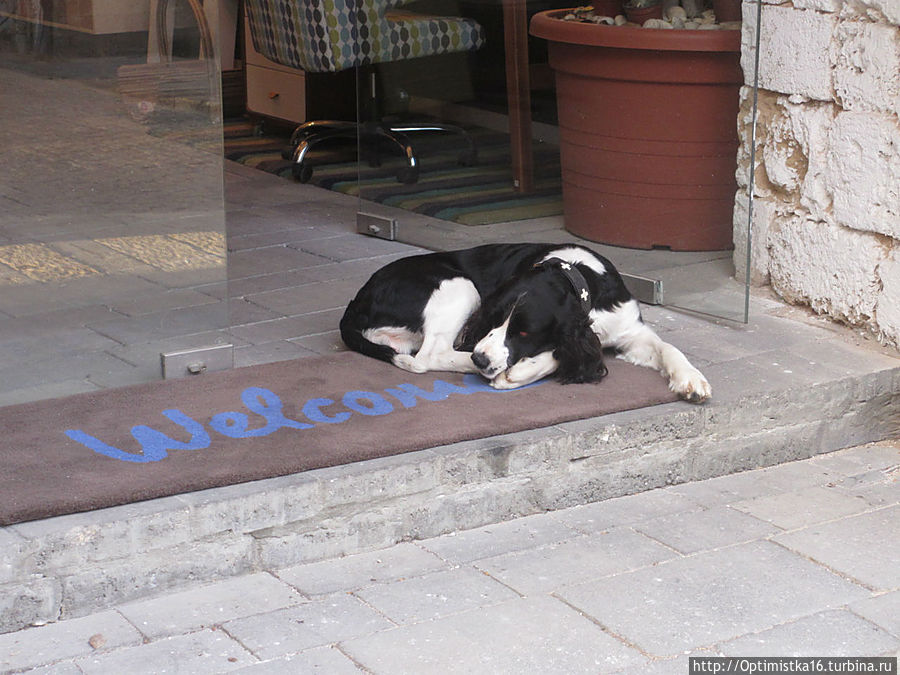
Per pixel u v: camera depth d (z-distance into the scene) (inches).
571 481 152.4
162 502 128.0
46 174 153.9
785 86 204.1
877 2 184.4
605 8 210.1
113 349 162.9
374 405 156.7
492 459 145.3
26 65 150.2
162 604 126.1
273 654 115.8
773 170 210.4
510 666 114.1
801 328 197.5
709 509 152.8
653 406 160.9
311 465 137.1
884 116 185.5
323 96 340.5
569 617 123.6
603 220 212.4
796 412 169.8
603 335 175.2
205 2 158.6
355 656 115.6
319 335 189.8
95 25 152.7
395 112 243.4
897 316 185.5
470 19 225.5
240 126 368.8
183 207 162.9
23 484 128.9
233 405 155.6
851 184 193.0
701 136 200.4
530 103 218.1
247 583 131.0
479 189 229.5
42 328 158.6
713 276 201.0
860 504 154.6
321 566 135.6
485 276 179.6
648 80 200.8
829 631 121.5
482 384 166.4
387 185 248.7
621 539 143.0
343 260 234.7
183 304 165.6
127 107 156.3
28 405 153.8
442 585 130.6
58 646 117.2
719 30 196.2
